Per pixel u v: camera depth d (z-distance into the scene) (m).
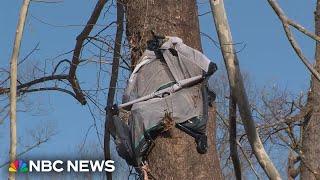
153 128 9.95
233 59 8.38
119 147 10.23
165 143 9.94
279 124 18.98
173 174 9.85
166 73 10.28
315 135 18.91
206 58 10.15
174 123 9.93
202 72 10.12
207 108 10.11
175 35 10.55
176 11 10.65
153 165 10.00
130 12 10.88
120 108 10.34
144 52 10.52
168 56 10.28
